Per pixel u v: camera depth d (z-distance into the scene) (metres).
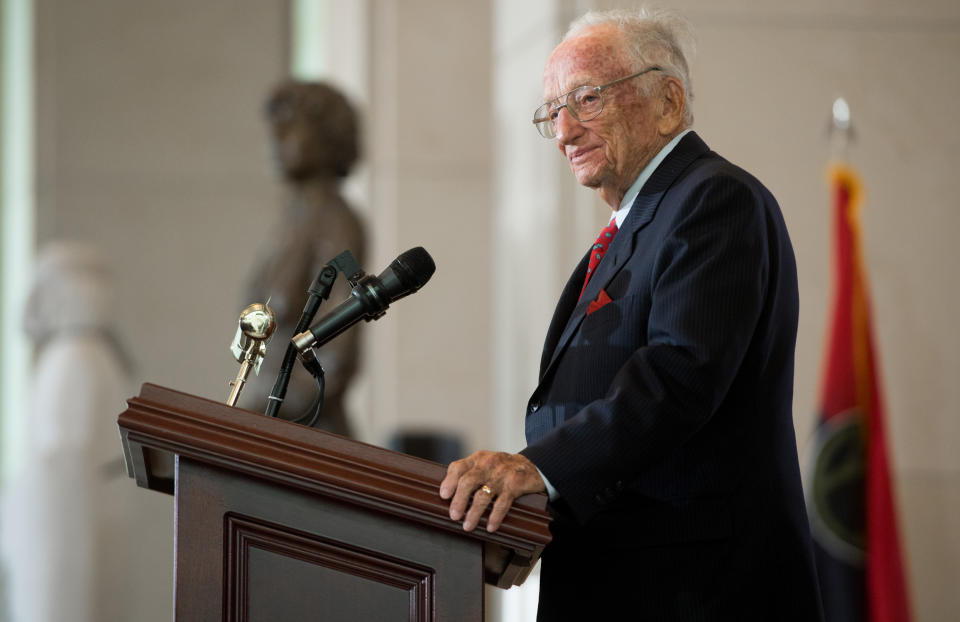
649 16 8.00
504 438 19.25
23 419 27.58
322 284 7.29
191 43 29.45
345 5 27.22
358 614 6.17
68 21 29.11
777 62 15.26
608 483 6.61
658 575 7.20
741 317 6.91
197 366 29.08
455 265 26.75
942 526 15.05
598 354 7.37
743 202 7.17
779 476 7.39
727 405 7.34
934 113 15.26
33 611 20.47
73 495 20.72
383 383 26.53
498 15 19.06
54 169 28.89
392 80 26.70
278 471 6.11
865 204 15.24
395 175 26.64
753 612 7.18
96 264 22.70
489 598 19.80
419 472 6.25
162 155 29.27
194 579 6.18
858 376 13.83
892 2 15.33
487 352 26.78
